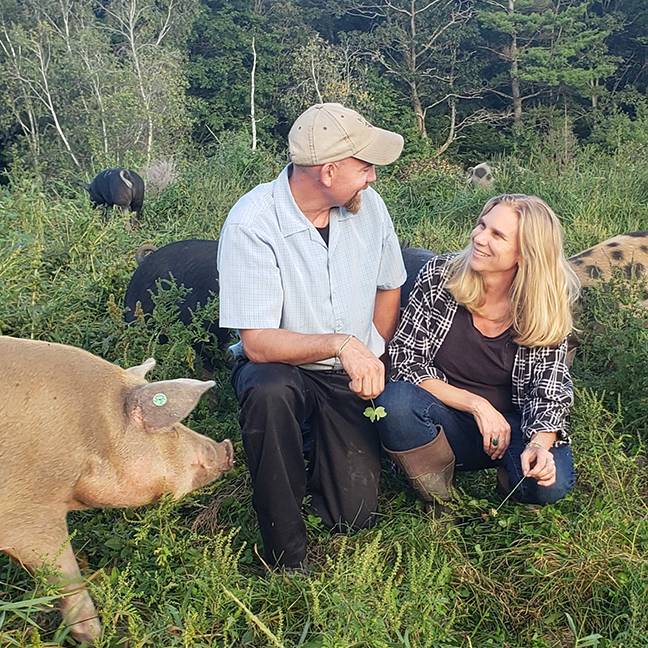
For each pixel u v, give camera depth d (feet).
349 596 8.54
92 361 8.98
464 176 48.47
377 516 11.05
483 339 10.93
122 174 30.99
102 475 8.68
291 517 9.94
